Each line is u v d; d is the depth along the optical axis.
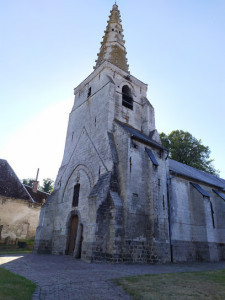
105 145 17.52
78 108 24.41
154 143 18.12
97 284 7.50
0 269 8.99
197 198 19.97
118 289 7.07
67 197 19.70
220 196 22.41
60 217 19.38
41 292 6.25
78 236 15.81
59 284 7.23
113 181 15.35
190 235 18.50
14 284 6.58
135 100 23.06
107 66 22.44
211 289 7.25
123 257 13.23
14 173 31.02
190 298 6.27
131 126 21.00
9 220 26.92
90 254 12.79
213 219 21.80
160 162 18.05
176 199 18.70
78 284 7.37
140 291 6.77
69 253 16.81
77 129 22.91
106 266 11.59
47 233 18.98
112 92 20.44
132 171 15.66
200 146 37.47
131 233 13.99
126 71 24.11
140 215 14.95
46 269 9.94
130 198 14.79
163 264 14.05
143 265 12.92
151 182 16.11
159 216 15.30
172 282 8.02
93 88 23.22
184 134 38.28
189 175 21.45
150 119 22.45
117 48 26.23
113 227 13.59
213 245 18.20
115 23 28.59
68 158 22.22
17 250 20.67
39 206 29.80
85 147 19.95
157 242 14.54
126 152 16.08
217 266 14.45
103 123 19.00
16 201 28.14
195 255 17.97
